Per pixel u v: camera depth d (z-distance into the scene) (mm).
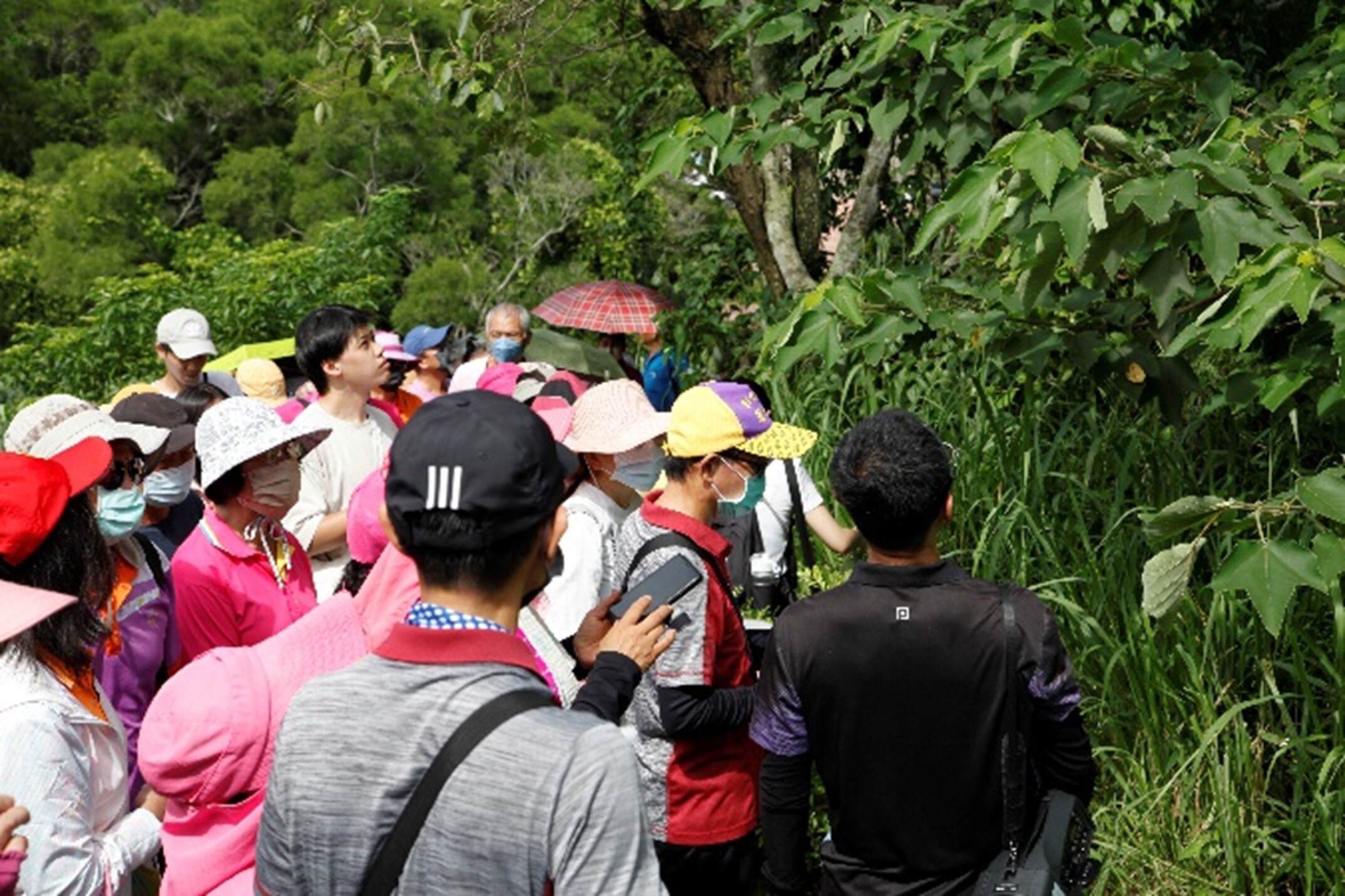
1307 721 4449
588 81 33844
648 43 13141
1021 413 5863
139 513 3527
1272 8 8484
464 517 1957
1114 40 4926
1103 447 5535
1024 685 2852
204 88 41688
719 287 10703
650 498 3752
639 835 1893
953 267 8133
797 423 7098
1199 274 4832
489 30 8125
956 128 5016
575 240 31812
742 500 3625
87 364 17078
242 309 17516
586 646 3059
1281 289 3355
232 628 3730
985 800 2863
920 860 2891
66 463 2885
